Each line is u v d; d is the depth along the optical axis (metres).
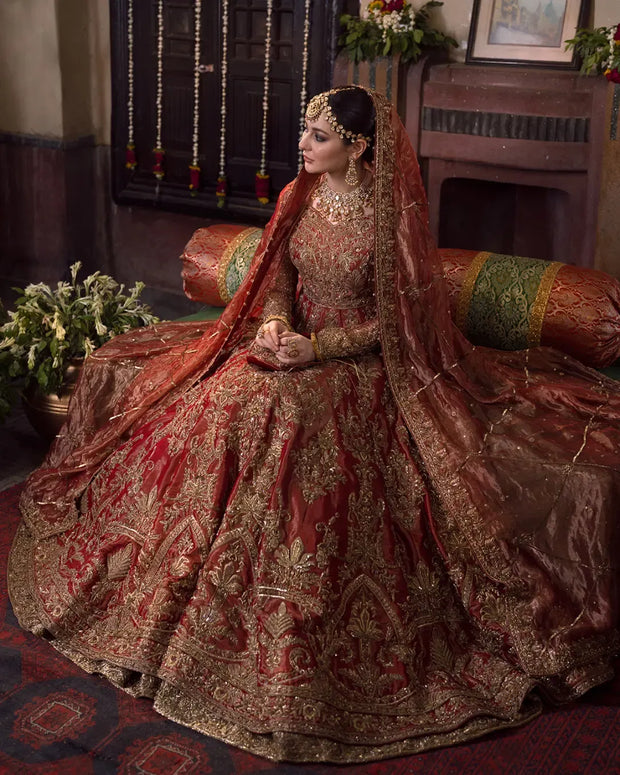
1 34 5.48
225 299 3.92
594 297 3.27
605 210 4.39
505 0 4.52
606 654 2.68
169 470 2.84
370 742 2.40
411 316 2.86
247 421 2.74
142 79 5.41
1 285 6.03
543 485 2.73
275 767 2.34
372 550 2.64
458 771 2.34
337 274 2.88
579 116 4.30
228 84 5.15
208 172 5.40
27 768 2.33
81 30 5.47
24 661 2.70
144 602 2.68
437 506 2.74
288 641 2.45
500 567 2.68
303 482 2.62
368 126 2.79
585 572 2.70
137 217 5.80
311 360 2.82
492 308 3.38
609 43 4.17
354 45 4.74
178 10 5.16
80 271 5.86
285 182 5.18
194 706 2.48
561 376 3.19
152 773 2.32
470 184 4.95
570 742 2.44
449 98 4.56
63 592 2.82
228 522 2.61
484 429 2.85
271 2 4.89
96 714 2.51
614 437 2.84
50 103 5.48
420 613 2.65
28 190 5.74
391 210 2.82
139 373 3.40
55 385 3.71
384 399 2.86
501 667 2.63
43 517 3.20
